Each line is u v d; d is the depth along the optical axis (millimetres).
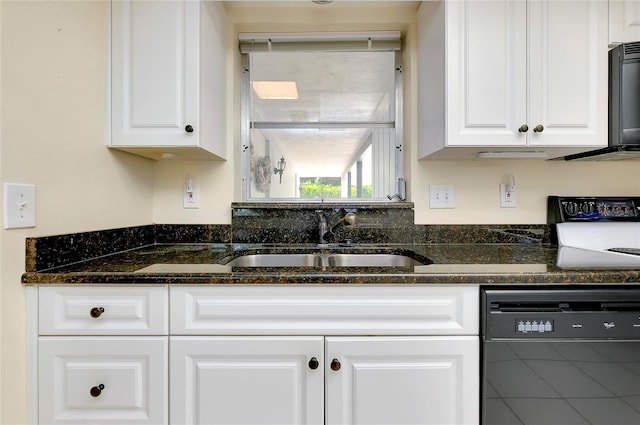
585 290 900
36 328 895
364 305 914
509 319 891
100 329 906
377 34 1590
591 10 1188
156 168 1528
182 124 1168
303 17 1519
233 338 914
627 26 1188
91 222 1104
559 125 1187
